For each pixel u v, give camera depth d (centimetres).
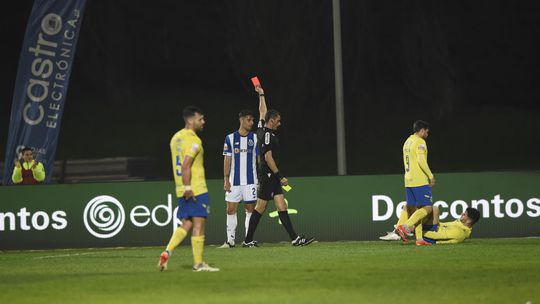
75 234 5241
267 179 4866
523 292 2970
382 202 5328
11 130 5919
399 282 3231
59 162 10981
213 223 5291
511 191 5325
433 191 5316
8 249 5200
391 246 4784
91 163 11075
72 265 4106
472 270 3591
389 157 12481
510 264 3809
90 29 14688
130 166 11169
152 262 4175
